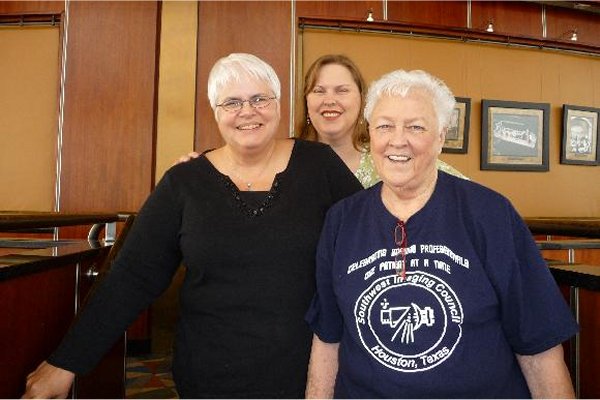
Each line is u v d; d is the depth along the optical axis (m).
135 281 1.20
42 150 3.95
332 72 1.90
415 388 0.88
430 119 0.96
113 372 1.78
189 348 1.17
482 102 4.33
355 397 0.95
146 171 3.82
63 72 3.83
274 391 1.12
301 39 4.03
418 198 1.01
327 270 1.06
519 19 4.41
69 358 1.13
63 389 1.12
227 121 1.17
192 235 1.16
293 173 1.23
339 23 4.04
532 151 4.45
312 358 1.10
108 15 3.85
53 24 3.94
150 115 3.83
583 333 1.11
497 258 0.90
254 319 1.13
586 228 1.07
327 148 1.32
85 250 1.48
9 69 3.98
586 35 4.57
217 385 1.13
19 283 1.10
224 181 1.20
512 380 0.93
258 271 1.14
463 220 0.94
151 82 3.83
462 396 0.87
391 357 0.90
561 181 4.57
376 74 4.13
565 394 0.89
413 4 4.17
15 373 1.08
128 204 3.81
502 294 0.90
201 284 1.17
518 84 4.44
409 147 0.95
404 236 0.95
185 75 3.85
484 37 4.30
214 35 3.90
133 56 3.84
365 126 1.91
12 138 3.96
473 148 4.36
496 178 4.41
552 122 4.54
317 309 1.08
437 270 0.91
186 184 1.22
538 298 0.89
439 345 0.88
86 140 3.82
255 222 1.16
